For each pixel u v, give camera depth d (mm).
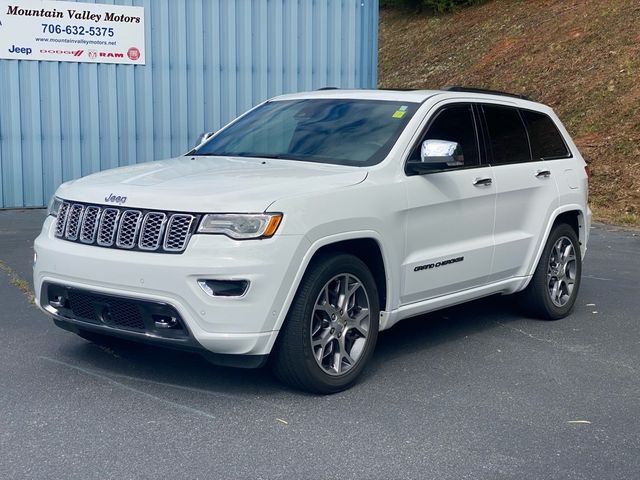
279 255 4992
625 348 6785
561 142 7953
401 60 26891
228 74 14750
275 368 5324
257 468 4359
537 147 7555
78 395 5352
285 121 6801
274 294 4996
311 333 5266
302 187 5289
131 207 5168
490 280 6879
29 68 13641
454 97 6766
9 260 9625
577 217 7973
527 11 25500
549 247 7449
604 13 22594
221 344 4977
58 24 13656
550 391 5699
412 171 6051
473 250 6535
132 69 14180
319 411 5188
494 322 7523
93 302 5309
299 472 4328
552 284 7625
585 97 19266
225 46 14664
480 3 27984
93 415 5027
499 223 6867
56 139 13930
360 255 5848
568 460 4566
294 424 4965
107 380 5641
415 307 6137
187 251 4941
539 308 7516
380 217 5648
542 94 20375
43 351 6227
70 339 6547
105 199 5305
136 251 5098
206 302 4910
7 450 4500
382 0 31438
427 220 6109
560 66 21172
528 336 7090
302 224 5113
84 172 14164
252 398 5371
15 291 8109
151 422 4941
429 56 26047
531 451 4676
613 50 20562
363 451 4609
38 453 4473
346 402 5363
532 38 23516
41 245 5578
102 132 14172
